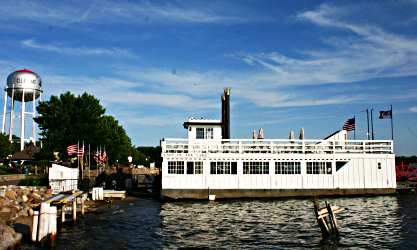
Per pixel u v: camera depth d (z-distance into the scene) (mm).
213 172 46688
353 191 47750
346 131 51719
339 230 29938
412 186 52500
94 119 89625
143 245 25719
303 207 41125
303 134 51625
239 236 28203
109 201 46750
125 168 86938
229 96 58344
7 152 89375
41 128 87812
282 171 47125
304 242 26344
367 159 48281
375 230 29938
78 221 33812
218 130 52062
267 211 38906
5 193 37969
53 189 45750
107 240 26953
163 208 41406
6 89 101562
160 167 53125
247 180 46688
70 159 82188
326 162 47750
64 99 89250
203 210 39875
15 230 27219
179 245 25750
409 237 27578
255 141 47688
